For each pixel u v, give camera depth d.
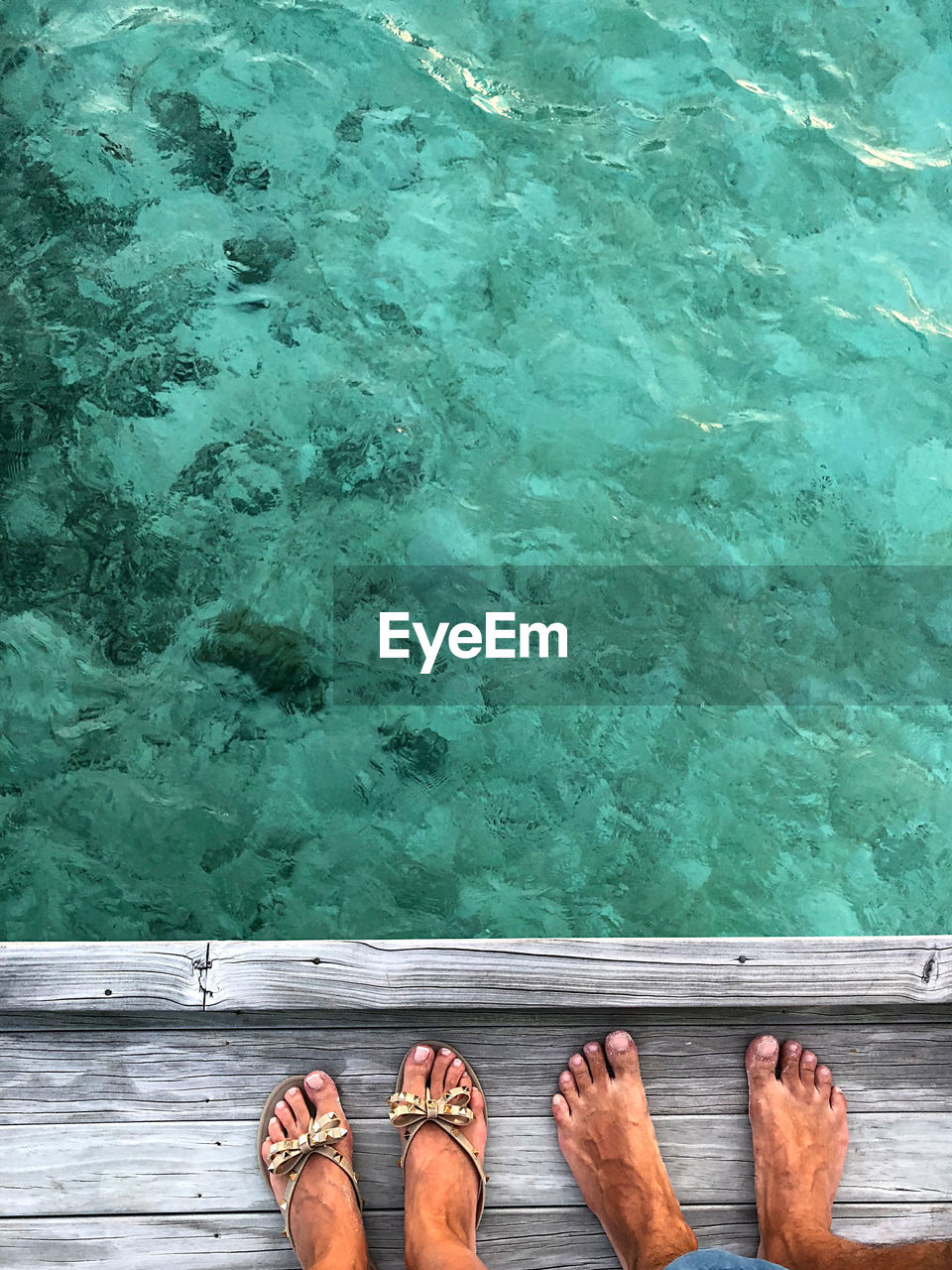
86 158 2.14
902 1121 1.63
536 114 2.21
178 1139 1.57
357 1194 1.54
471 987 1.59
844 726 2.10
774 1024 1.65
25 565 2.05
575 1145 1.58
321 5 2.20
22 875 1.95
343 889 1.98
